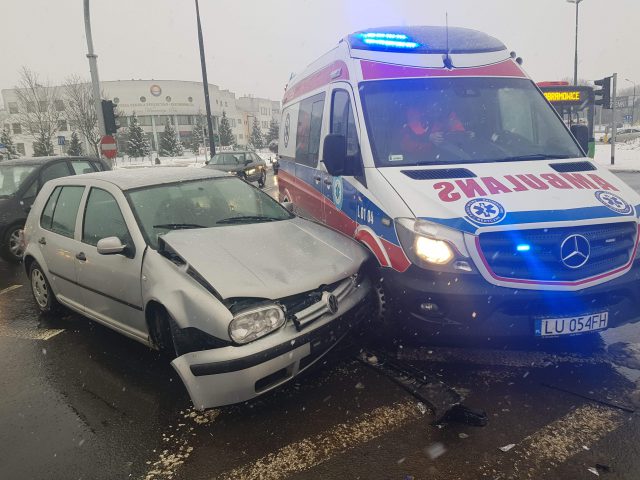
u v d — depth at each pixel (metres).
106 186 4.53
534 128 4.74
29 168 9.25
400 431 3.04
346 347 3.61
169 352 3.68
